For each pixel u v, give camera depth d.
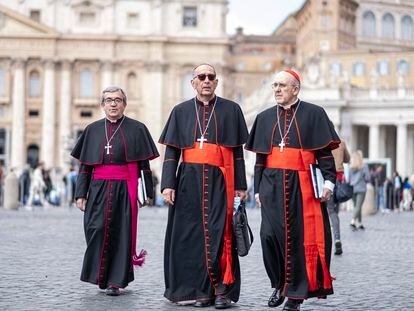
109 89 12.87
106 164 12.67
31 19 93.19
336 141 10.97
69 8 94.12
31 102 94.12
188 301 11.68
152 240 21.77
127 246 12.38
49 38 93.31
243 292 12.56
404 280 13.98
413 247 20.23
